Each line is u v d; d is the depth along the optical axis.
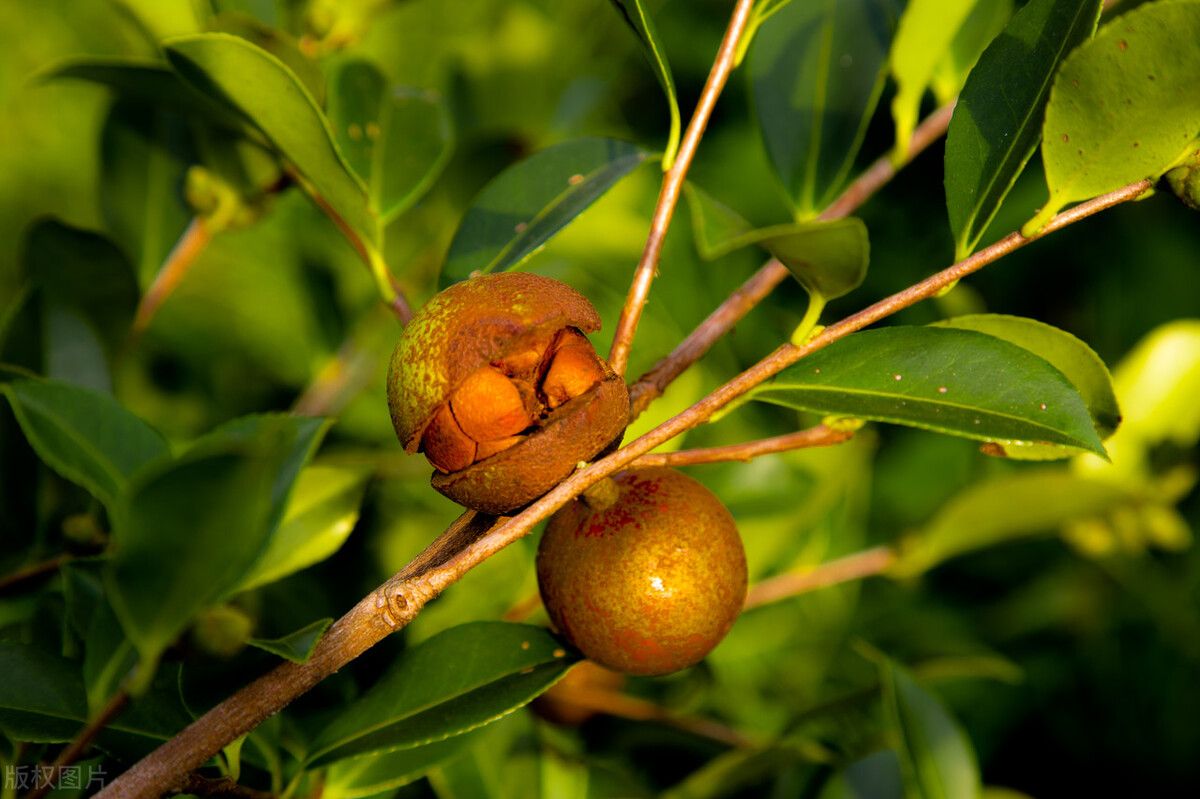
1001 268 0.93
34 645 0.52
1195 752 0.91
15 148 0.90
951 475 0.87
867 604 0.87
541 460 0.48
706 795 0.63
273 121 0.54
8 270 0.89
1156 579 0.86
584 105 0.78
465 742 0.55
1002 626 0.90
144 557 0.46
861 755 0.63
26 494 0.57
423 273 0.72
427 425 0.49
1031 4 0.52
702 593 0.51
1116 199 0.50
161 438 0.52
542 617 0.63
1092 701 0.93
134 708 0.52
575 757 0.63
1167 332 0.78
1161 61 0.49
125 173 0.64
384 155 0.60
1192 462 0.76
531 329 0.48
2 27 0.88
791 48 0.61
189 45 0.52
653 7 0.90
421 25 0.82
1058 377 0.50
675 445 0.64
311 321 0.73
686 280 0.78
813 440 0.52
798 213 0.60
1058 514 0.66
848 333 0.50
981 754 0.94
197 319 0.76
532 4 0.84
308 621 0.60
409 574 0.49
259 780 0.54
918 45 0.58
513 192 0.57
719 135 0.95
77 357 0.60
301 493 0.57
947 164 0.52
